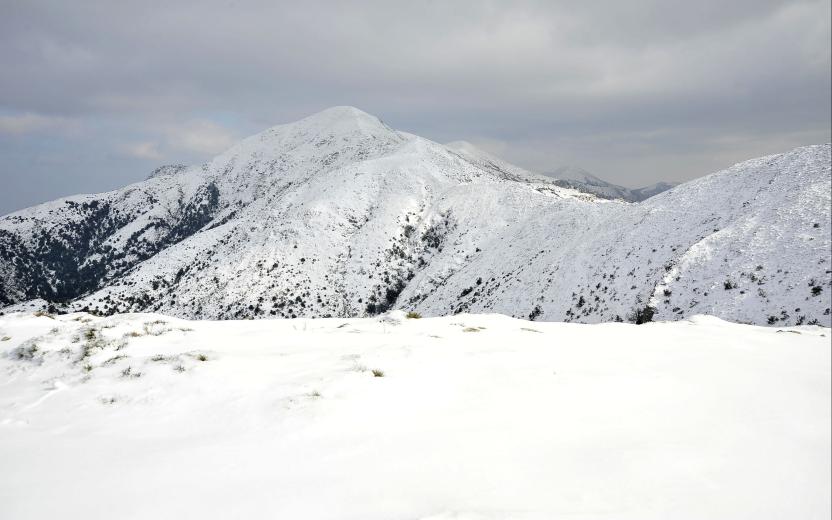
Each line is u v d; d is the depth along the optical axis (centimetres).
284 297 12644
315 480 533
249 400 810
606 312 5662
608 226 7769
